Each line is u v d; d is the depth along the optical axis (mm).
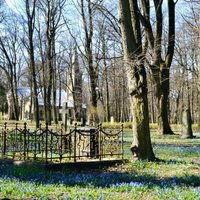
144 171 12461
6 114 91188
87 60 38656
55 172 11625
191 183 10430
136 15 15766
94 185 9602
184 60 61375
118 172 12211
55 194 8336
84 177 10617
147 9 28641
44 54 54750
